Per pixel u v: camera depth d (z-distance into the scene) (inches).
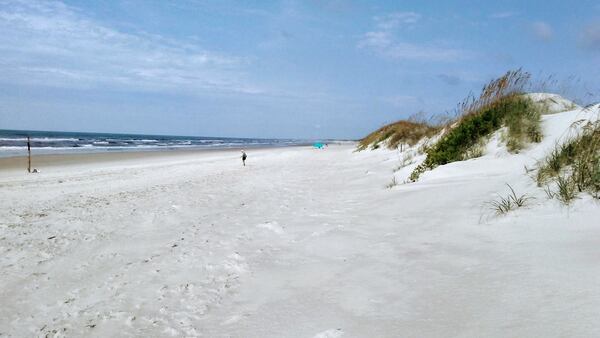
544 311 83.1
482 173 271.6
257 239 212.4
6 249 226.1
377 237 177.8
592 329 72.1
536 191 177.3
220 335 109.7
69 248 225.8
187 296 143.4
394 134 872.3
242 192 412.5
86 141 2524.6
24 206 367.6
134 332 121.0
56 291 162.6
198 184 500.7
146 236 244.2
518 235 137.3
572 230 129.0
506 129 330.6
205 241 218.1
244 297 135.9
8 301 154.8
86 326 128.9
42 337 124.9
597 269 96.2
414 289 112.9
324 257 164.6
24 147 1578.5
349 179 454.3
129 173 685.9
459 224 168.6
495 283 103.4
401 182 352.5
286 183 468.4
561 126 284.7
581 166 164.4
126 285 161.3
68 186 512.4
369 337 91.1
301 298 125.1
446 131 465.1
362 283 126.0
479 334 80.9
